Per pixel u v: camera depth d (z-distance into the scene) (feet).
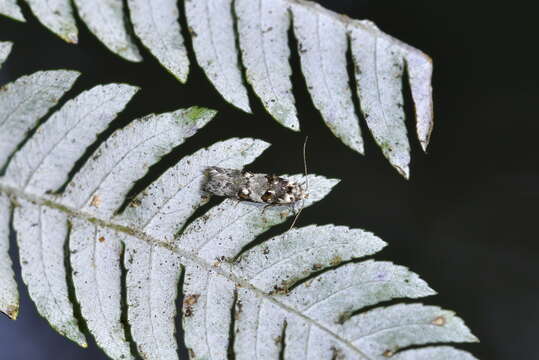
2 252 0.68
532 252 0.78
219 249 0.68
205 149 0.68
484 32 0.75
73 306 0.68
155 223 0.68
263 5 0.68
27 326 0.76
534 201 0.78
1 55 0.68
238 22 0.68
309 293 0.68
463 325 0.67
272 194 0.68
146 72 0.75
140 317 0.68
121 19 0.68
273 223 0.68
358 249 0.68
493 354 0.77
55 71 0.68
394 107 0.68
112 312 0.68
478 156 0.77
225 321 0.68
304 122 0.75
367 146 0.76
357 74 0.68
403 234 0.77
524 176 0.77
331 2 0.73
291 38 0.74
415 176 0.77
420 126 0.68
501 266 0.78
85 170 0.68
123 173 0.68
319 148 0.76
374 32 0.68
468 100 0.76
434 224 0.78
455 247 0.78
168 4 0.68
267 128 0.75
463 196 0.78
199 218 0.68
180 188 0.68
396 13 0.74
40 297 0.68
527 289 0.78
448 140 0.77
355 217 0.77
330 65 0.68
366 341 0.67
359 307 0.68
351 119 0.68
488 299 0.78
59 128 0.68
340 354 0.67
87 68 0.75
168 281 0.68
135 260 0.68
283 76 0.68
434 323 0.67
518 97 0.76
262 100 0.68
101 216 0.68
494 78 0.76
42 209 0.68
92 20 0.68
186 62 0.68
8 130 0.68
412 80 0.68
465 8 0.75
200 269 0.68
